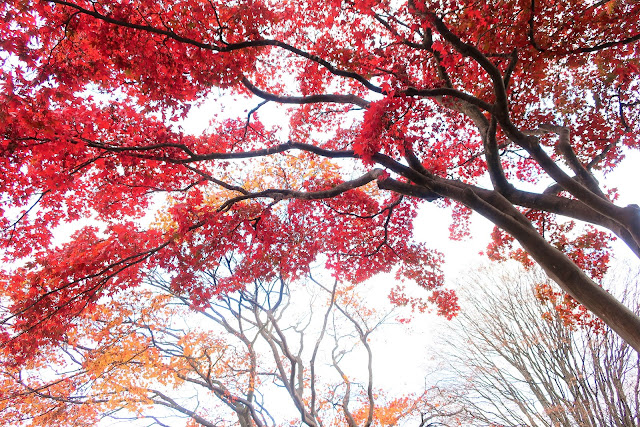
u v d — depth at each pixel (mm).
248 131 8352
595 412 8570
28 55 4605
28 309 6176
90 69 5309
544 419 9008
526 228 4977
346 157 6438
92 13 4488
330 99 6832
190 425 11734
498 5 5461
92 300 6703
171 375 10312
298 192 6914
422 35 6098
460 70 7133
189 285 7137
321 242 8609
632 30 6336
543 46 6129
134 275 7070
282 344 10297
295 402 9867
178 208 6602
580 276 4309
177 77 5551
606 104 7992
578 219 5531
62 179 5734
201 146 7500
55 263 6891
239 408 11906
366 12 5090
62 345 10883
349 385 12469
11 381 9836
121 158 6117
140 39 5172
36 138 5137
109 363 9852
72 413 10133
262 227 7605
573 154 5996
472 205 5387
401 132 4922
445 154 8984
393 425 11992
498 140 8797
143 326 11539
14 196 6031
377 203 8672
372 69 5746
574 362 9352
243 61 5629
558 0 5812
